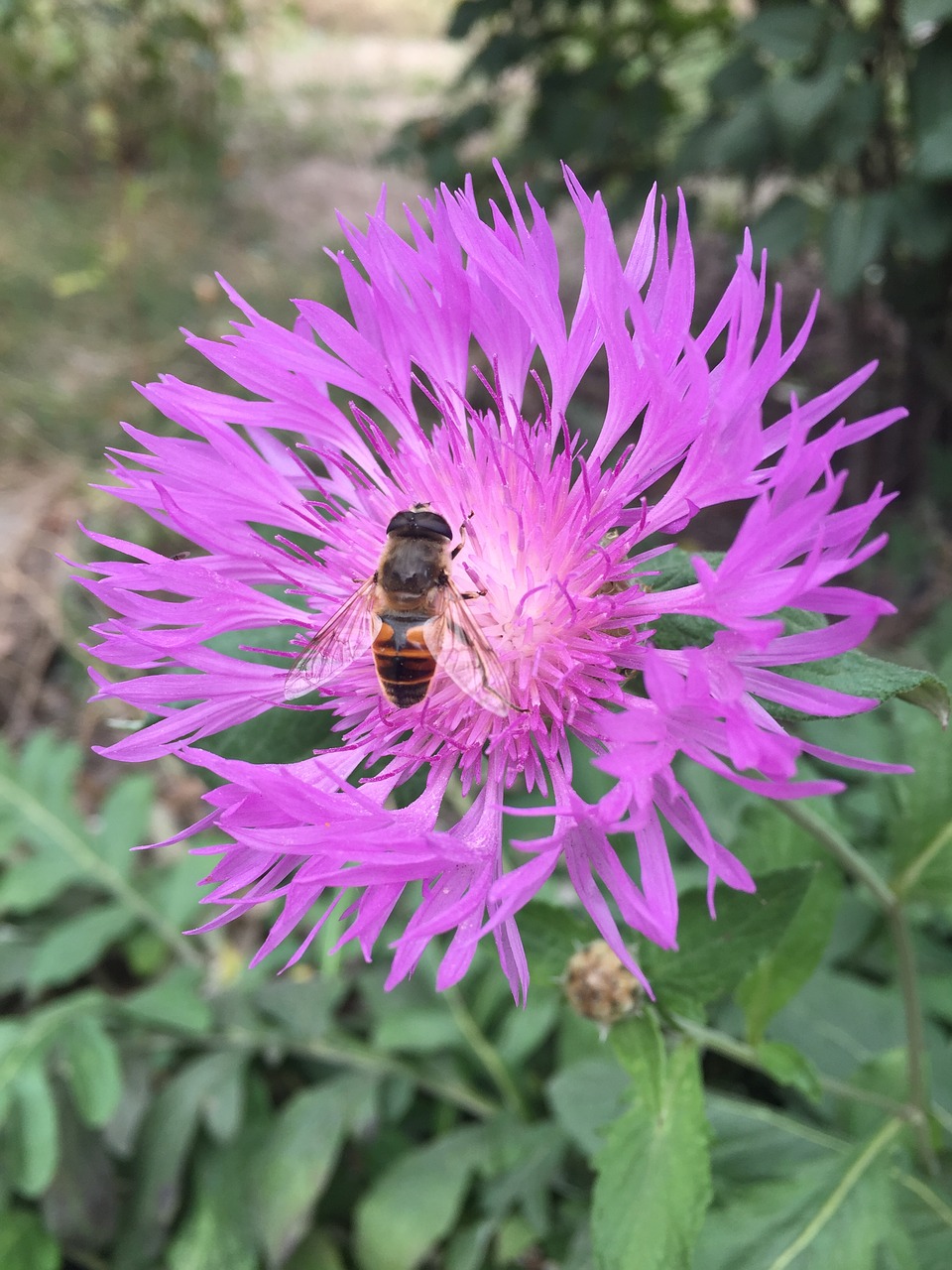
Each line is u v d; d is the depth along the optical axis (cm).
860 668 6
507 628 7
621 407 7
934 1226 9
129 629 7
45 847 15
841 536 5
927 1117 9
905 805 9
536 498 7
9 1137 11
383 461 8
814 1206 9
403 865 6
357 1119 12
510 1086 12
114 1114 12
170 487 7
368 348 7
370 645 7
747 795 11
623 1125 8
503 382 7
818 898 8
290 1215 11
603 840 6
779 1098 12
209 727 7
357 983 13
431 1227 11
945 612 15
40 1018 12
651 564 7
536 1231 11
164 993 12
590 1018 8
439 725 7
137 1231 12
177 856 17
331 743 7
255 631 8
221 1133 12
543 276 7
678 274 6
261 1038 13
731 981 7
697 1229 7
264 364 7
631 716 5
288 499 8
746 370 5
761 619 6
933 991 11
